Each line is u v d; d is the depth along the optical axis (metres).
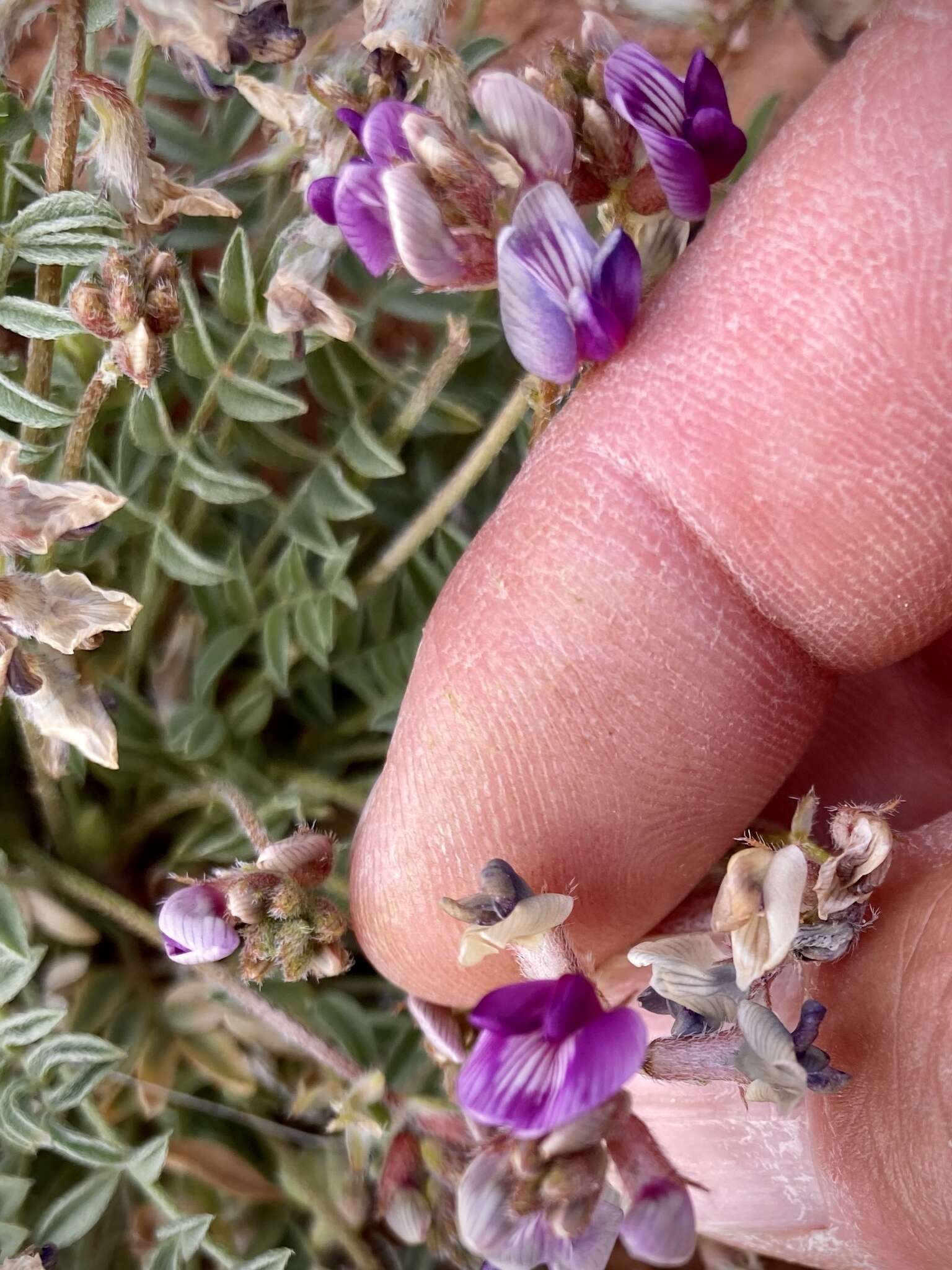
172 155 0.09
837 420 0.05
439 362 0.08
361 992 0.10
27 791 0.09
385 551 0.10
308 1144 0.09
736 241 0.06
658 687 0.06
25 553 0.07
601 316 0.06
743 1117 0.08
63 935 0.09
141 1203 0.09
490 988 0.07
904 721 0.09
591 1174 0.06
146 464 0.09
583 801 0.06
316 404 0.11
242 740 0.09
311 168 0.08
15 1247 0.08
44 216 0.07
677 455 0.06
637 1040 0.06
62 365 0.09
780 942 0.06
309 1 0.09
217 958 0.07
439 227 0.06
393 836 0.07
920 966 0.06
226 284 0.08
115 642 0.09
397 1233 0.08
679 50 0.12
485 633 0.06
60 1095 0.08
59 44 0.06
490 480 0.10
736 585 0.06
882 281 0.05
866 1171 0.06
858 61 0.06
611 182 0.07
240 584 0.09
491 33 0.12
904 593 0.06
